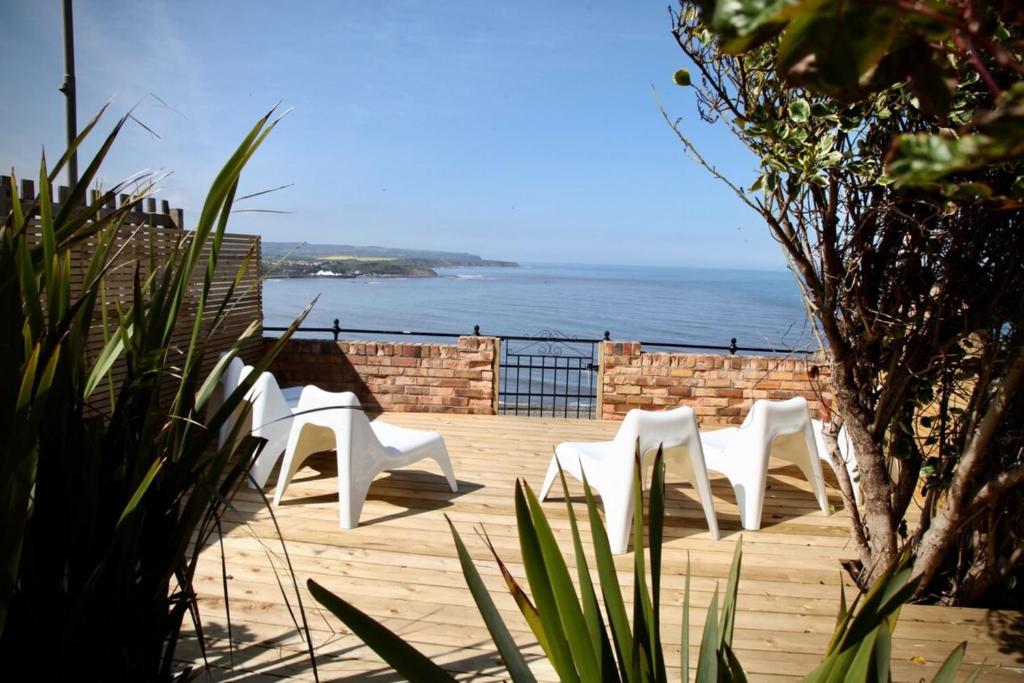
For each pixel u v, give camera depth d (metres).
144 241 4.29
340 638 2.53
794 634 2.71
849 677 1.01
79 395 1.36
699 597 3.01
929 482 2.85
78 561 1.26
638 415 3.51
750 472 3.87
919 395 2.75
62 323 1.20
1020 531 2.75
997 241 2.46
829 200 2.48
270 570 3.08
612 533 3.50
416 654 1.00
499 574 3.16
